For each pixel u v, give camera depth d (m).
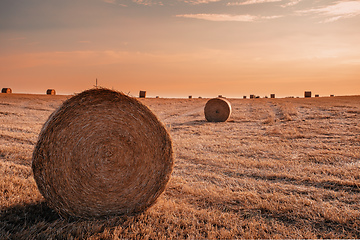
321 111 22.98
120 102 4.80
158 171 4.77
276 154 8.80
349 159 7.84
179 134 13.50
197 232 3.79
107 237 3.65
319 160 7.93
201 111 27.77
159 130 4.79
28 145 9.37
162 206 4.69
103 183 4.59
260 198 5.07
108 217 4.48
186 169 7.27
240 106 32.53
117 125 4.76
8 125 14.09
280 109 26.45
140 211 4.64
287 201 4.92
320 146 9.70
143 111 4.80
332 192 5.38
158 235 3.70
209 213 4.40
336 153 8.57
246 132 13.71
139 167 4.73
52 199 4.29
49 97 39.56
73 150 4.48
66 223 4.11
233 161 7.92
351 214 4.34
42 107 26.72
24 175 6.12
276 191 5.55
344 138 11.01
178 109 30.19
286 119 17.94
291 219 4.30
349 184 5.78
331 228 4.04
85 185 4.50
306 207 4.65
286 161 7.90
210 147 10.12
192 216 4.33
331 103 33.47
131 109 4.82
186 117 22.56
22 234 3.52
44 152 4.23
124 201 4.61
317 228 4.04
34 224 3.88
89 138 4.61
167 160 4.78
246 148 9.70
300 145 10.03
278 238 3.69
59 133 4.39
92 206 4.50
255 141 11.13
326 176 6.40
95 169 4.58
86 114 4.65
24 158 7.61
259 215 4.44
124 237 3.67
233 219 4.25
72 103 4.52
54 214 4.44
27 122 16.28
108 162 4.64
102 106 4.75
